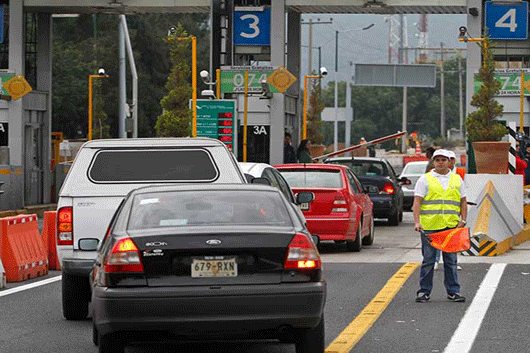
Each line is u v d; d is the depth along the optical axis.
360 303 33.41
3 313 32.19
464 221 33.62
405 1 80.31
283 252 21.70
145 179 30.95
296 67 90.19
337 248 54.28
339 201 50.12
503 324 29.00
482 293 35.44
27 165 87.38
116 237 21.95
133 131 139.88
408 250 53.06
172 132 135.25
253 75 82.69
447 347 25.55
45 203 89.88
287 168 52.06
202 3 83.00
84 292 30.45
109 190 30.58
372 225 56.75
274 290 21.47
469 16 79.56
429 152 57.19
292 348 25.97
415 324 29.16
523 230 55.88
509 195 53.91
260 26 84.19
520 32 83.69
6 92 83.88
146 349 26.08
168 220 22.41
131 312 21.28
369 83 163.88
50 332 28.59
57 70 183.50
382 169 71.00
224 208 22.80
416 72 163.00
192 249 21.48
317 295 21.67
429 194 33.28
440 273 41.25
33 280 41.28
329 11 84.44
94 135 162.00
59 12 87.75
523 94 84.44
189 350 25.88
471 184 49.94
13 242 40.91
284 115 83.81
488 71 74.62
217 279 21.50
